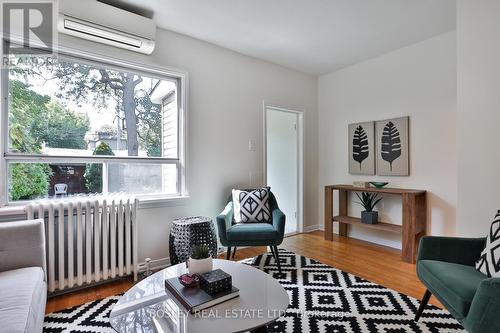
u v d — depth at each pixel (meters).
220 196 3.27
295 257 3.09
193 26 2.79
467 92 2.14
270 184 4.66
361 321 1.82
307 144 4.27
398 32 2.95
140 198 2.70
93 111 2.52
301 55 3.55
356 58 3.66
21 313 1.19
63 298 2.15
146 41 2.51
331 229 3.76
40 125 2.28
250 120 3.55
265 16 2.61
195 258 1.51
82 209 2.24
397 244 3.43
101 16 2.26
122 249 2.41
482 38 2.06
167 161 2.90
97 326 1.77
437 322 1.80
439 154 3.04
